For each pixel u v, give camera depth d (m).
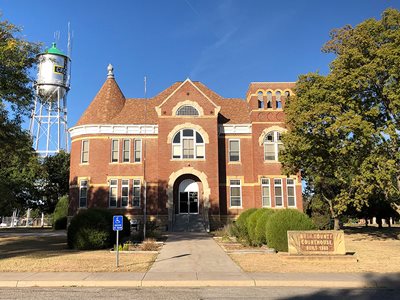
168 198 37.25
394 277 13.86
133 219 38.31
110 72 43.97
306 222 21.03
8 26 21.78
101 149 39.78
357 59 23.67
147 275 14.12
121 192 39.12
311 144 26.42
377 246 24.12
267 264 16.69
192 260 17.83
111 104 41.91
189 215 37.84
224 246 23.30
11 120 24.05
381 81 24.17
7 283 12.95
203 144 38.53
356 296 11.30
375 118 24.47
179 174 37.78
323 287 12.77
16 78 22.30
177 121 38.81
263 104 40.06
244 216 29.11
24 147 27.08
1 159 31.44
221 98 44.97
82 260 17.62
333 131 22.98
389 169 22.11
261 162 39.06
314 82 27.22
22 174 52.09
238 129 40.62
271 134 39.69
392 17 23.92
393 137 21.56
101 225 22.55
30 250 21.89
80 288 12.55
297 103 27.59
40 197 56.06
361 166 23.33
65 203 49.47
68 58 57.56
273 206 38.22
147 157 39.78
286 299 10.85
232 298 10.95
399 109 22.52
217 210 37.19
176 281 13.13
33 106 24.70
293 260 17.70
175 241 26.36
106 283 13.03
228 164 39.84
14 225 80.12
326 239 18.23
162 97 44.31
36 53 23.47
